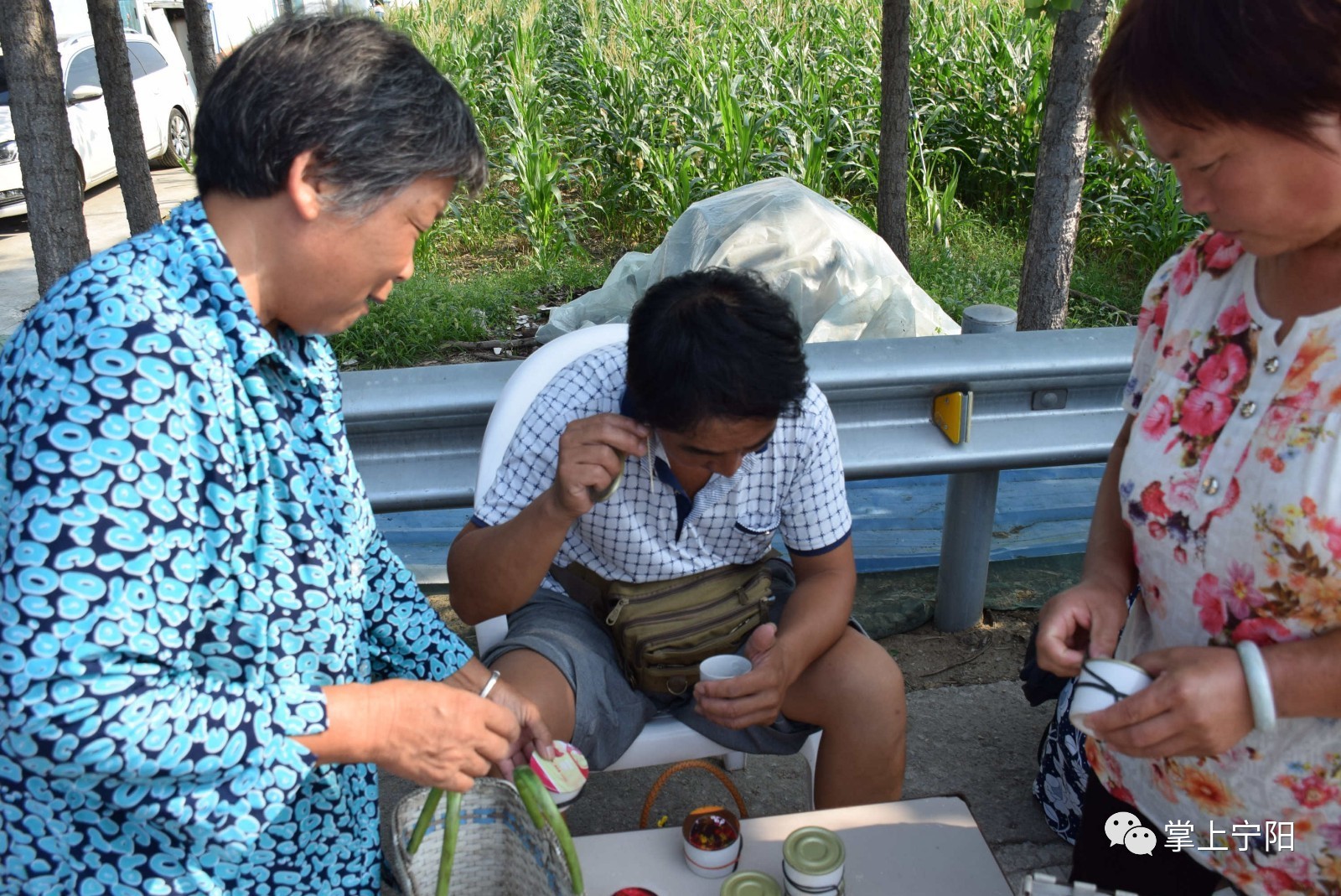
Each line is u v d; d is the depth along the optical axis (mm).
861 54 10250
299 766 1179
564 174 8242
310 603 1261
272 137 1104
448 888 1444
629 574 2129
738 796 2047
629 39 10766
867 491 3879
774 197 4828
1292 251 1235
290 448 1235
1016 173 8484
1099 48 3998
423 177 1193
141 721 1066
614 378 2088
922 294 4691
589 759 2098
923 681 3104
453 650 1641
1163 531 1377
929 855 1558
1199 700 1207
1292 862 1362
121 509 1040
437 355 6281
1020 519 3756
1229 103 1057
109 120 5246
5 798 1175
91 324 1069
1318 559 1204
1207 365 1335
